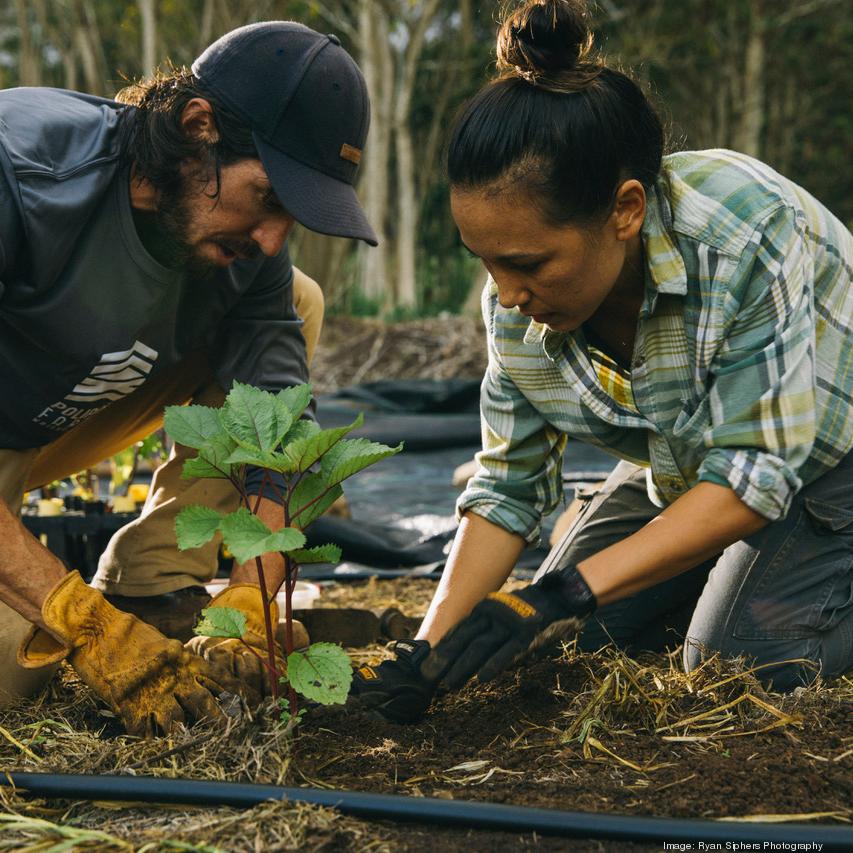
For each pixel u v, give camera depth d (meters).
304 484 1.69
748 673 1.96
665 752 1.71
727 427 1.85
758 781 1.58
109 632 1.80
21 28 16.56
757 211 1.83
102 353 2.10
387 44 14.95
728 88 17.22
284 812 1.47
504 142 1.63
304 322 2.66
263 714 1.68
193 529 1.62
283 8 13.80
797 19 16.97
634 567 1.80
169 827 1.47
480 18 17.94
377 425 7.30
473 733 1.82
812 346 1.87
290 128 1.88
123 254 2.01
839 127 19.92
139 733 1.77
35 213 1.87
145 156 1.91
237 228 1.95
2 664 1.95
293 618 2.50
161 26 14.96
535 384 2.12
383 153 15.18
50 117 1.95
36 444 2.31
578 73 1.67
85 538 3.31
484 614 1.83
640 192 1.73
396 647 1.90
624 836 1.41
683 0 16.25
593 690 1.90
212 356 2.42
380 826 1.48
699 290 1.86
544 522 4.38
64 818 1.52
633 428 2.14
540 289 1.75
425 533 4.23
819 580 2.09
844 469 2.13
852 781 1.57
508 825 1.44
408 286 16.11
